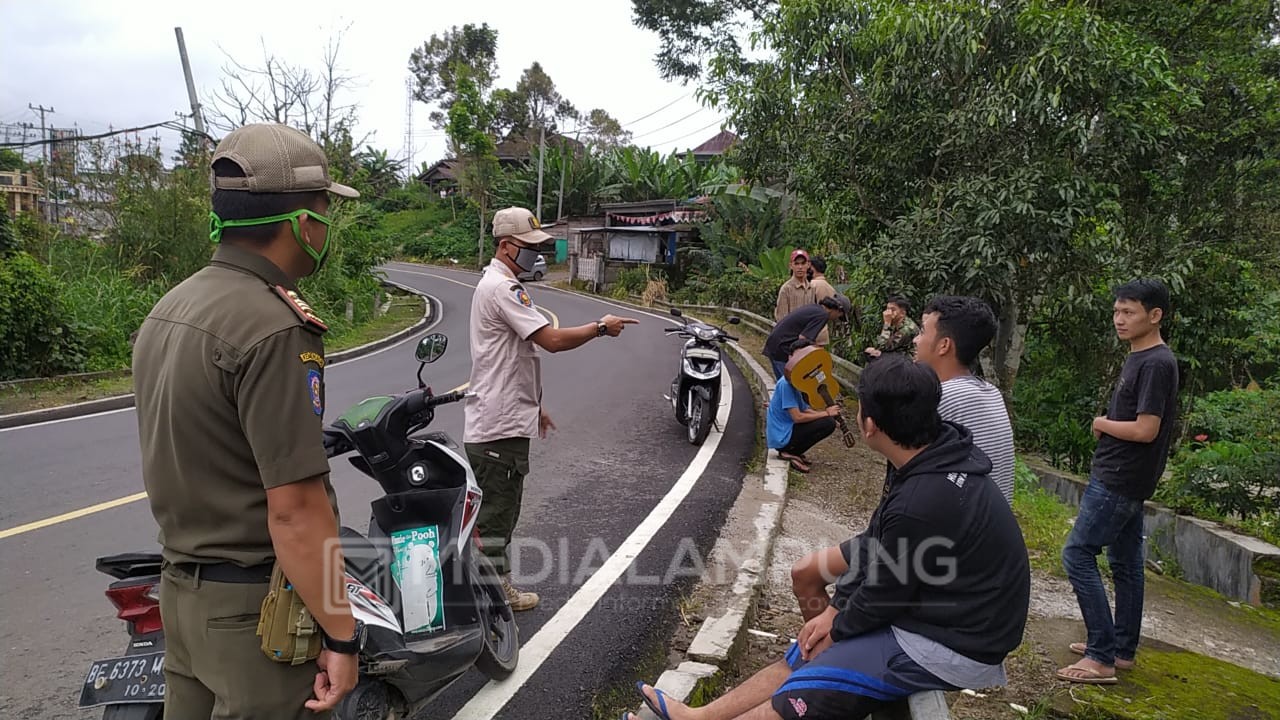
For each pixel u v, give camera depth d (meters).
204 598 1.83
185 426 1.78
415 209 53.97
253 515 1.84
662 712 2.85
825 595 3.14
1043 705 3.33
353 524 5.24
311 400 1.82
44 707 3.17
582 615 4.05
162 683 2.12
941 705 2.31
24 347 10.30
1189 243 9.91
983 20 8.14
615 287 29.75
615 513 5.56
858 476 6.82
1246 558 5.57
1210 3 10.78
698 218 29.38
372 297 21.61
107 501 5.73
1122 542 3.64
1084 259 8.73
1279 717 3.29
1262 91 9.56
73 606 4.04
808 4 9.19
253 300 1.81
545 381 11.18
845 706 2.38
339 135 21.58
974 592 2.31
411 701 2.79
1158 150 8.44
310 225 1.92
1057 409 11.67
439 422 8.27
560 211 40.09
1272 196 9.82
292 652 1.83
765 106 9.96
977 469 2.36
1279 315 9.21
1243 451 6.67
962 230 8.19
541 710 3.22
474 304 3.79
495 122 51.53
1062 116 8.34
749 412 9.20
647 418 8.84
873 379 2.41
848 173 9.85
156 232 14.48
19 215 13.48
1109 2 10.63
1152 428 3.41
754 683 2.79
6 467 6.62
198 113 16.19
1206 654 4.34
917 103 9.04
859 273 9.61
